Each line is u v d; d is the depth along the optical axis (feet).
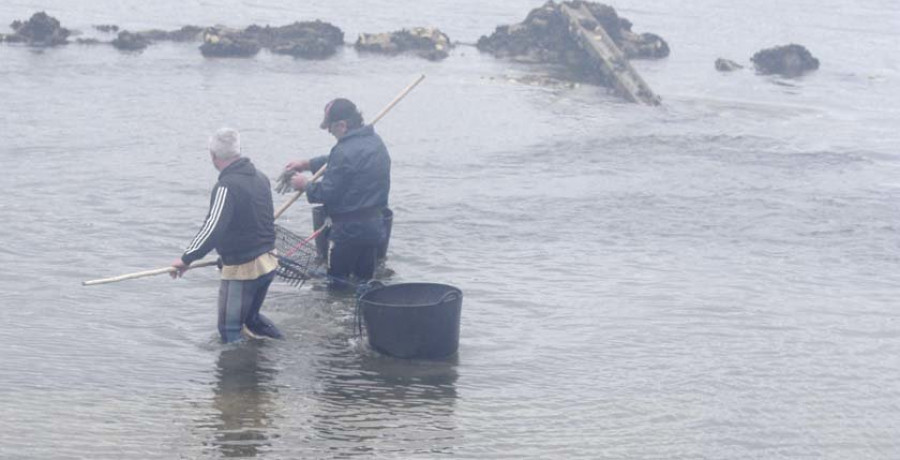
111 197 73.10
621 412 43.62
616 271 62.49
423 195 77.92
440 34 147.23
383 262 62.59
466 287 58.80
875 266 65.36
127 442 39.27
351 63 132.57
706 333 52.90
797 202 79.61
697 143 98.84
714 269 63.52
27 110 98.63
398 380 46.34
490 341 51.16
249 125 97.86
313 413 42.65
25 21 139.33
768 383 46.98
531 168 87.51
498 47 146.61
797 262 65.57
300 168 59.67
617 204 77.30
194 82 115.75
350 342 50.55
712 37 171.22
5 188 73.77
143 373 45.85
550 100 116.78
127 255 61.62
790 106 120.06
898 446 41.42
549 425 42.24
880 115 116.67
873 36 179.22
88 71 118.21
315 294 57.31
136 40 133.18
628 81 122.52
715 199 79.56
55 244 62.80
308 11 175.73
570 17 143.64
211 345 49.32
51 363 46.29
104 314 52.54
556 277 61.00
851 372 48.57
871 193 83.15
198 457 38.37
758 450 40.65
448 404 43.96
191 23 158.92
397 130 99.81
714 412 43.86
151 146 88.33
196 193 75.36
